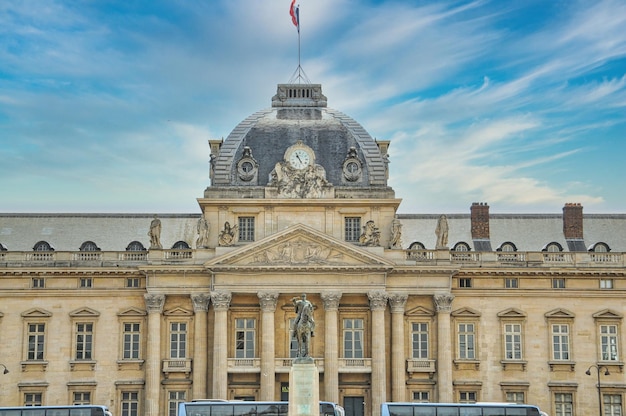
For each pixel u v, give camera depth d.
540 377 101.31
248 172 103.00
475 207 109.50
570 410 101.00
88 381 100.56
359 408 99.81
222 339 98.12
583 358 101.56
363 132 106.12
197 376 98.88
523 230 109.75
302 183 101.94
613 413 100.75
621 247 108.38
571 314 102.00
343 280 99.19
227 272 98.81
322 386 99.38
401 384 99.00
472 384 100.88
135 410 100.69
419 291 100.38
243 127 106.31
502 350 101.69
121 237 108.38
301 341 66.75
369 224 100.06
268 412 79.38
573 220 109.50
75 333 101.50
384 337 99.06
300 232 98.75
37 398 100.56
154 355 99.12
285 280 99.00
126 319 101.69
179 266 99.62
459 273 101.94
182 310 100.69
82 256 102.56
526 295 102.38
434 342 101.06
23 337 101.19
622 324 102.00
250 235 102.12
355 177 103.06
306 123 106.19
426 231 109.50
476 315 101.94
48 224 109.19
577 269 101.88
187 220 110.38
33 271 101.25
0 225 108.75
